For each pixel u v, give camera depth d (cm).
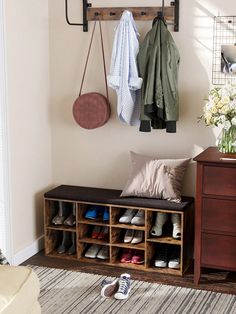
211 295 263
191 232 303
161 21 286
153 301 257
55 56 324
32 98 309
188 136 304
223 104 260
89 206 318
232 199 260
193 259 310
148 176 296
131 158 309
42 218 328
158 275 288
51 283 277
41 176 325
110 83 293
